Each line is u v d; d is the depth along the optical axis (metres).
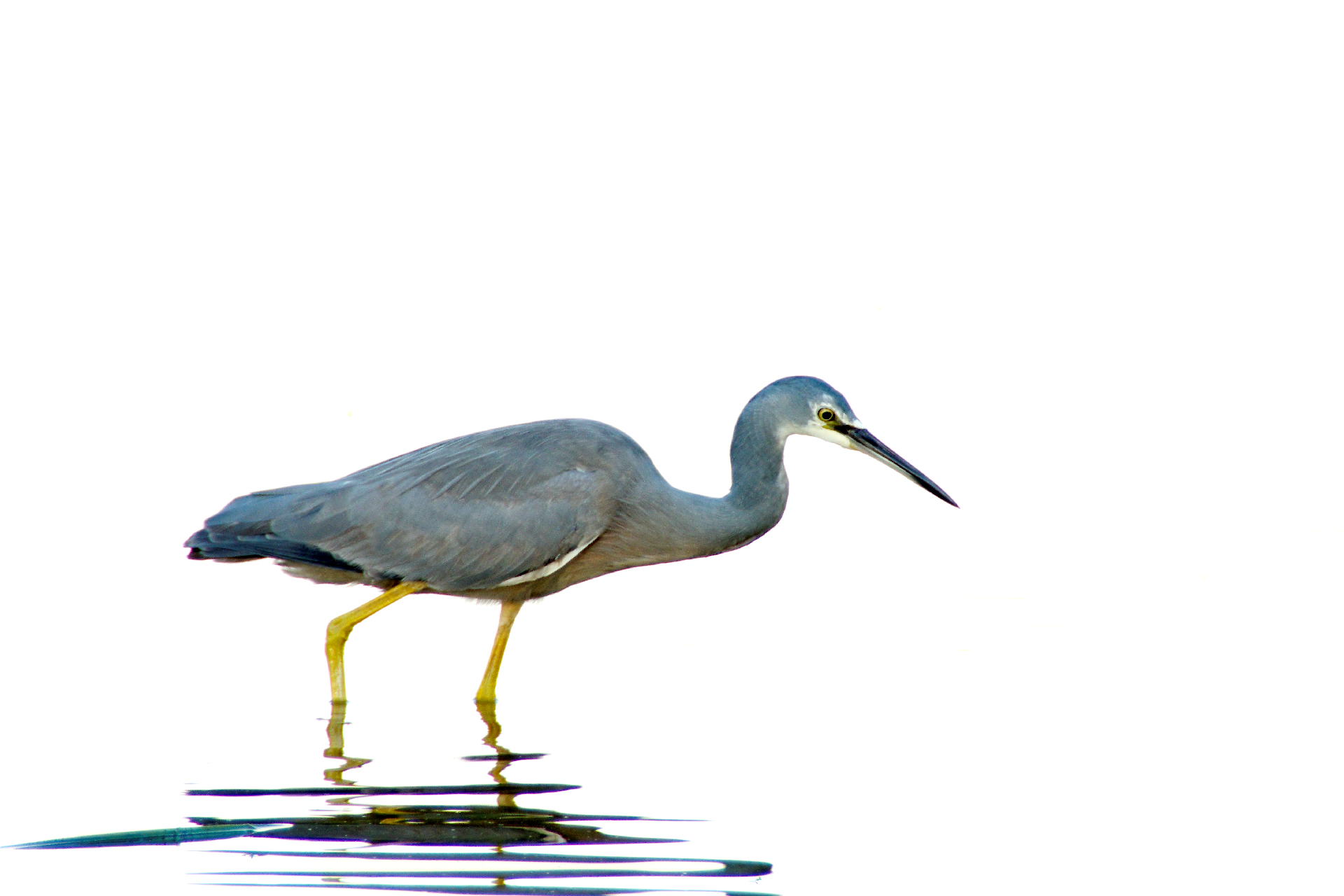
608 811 10.45
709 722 12.84
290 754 11.88
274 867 9.34
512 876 9.20
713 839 9.89
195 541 13.94
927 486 14.18
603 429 14.20
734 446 14.34
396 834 9.95
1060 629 15.66
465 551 13.56
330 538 13.64
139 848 9.68
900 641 15.38
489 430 14.47
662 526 14.02
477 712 13.27
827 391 14.33
